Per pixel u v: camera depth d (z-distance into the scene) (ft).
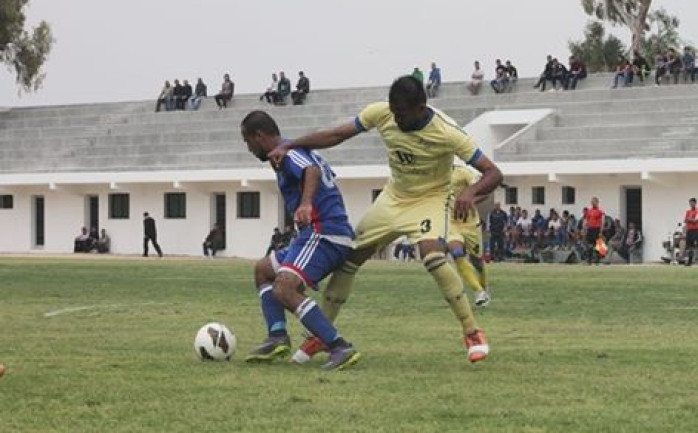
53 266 177.68
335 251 51.13
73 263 193.47
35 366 51.78
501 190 236.43
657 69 270.26
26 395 43.45
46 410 40.34
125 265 183.42
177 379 47.34
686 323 75.56
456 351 58.08
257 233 263.29
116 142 307.58
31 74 335.88
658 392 43.91
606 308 88.84
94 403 41.68
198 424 37.86
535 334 67.87
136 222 278.46
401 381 46.68
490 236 214.48
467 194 50.08
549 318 79.82
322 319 50.42
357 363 52.16
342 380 46.96
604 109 256.11
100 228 283.18
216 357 53.62
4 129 330.34
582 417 38.75
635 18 390.01
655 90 256.52
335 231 51.03
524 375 48.47
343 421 38.19
